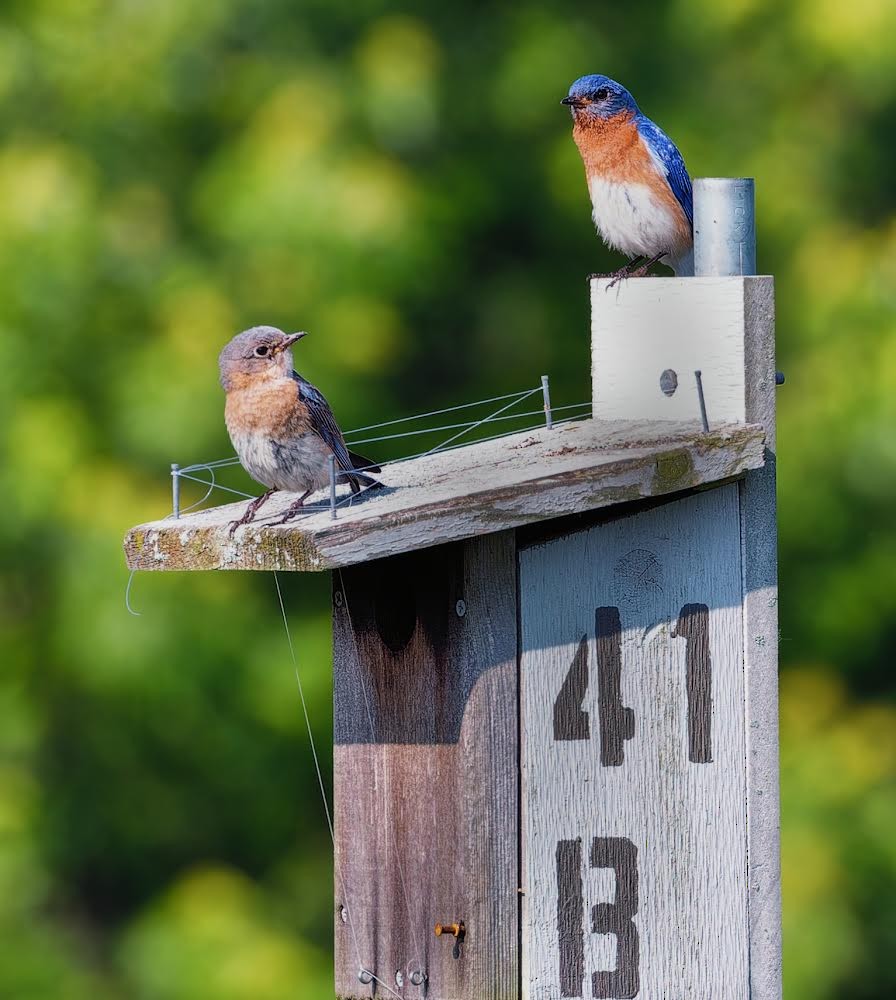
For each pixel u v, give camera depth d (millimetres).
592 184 9508
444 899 7086
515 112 15984
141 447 14211
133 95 15281
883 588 15180
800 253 15484
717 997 7141
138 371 14266
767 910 7168
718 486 7133
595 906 7070
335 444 7371
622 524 7070
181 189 15227
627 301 7605
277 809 15070
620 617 7078
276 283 14266
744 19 15820
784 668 15484
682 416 7465
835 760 14844
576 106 9414
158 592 14156
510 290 16297
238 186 14352
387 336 14352
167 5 15297
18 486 13945
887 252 15148
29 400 14172
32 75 15398
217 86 15406
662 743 7113
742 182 7633
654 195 9336
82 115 15312
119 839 15180
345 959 7430
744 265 7641
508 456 7371
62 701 15023
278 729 14539
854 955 14031
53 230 14352
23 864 14445
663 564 7105
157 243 14852
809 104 16000
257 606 14719
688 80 16266
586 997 7066
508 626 6969
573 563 7027
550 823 7023
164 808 15156
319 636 14719
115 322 14570
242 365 7371
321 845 15211
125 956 14734
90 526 13992
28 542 14211
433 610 7082
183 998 14133
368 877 7387
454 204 15227
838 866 14227
